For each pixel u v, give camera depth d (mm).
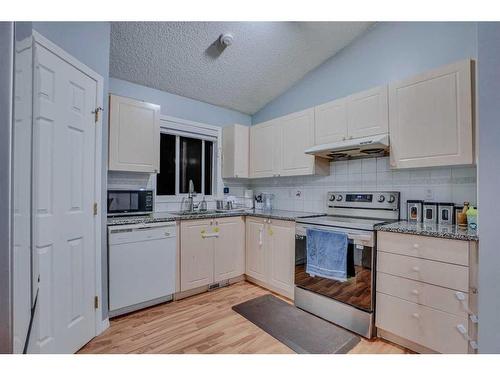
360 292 2008
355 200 2648
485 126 829
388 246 1873
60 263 1633
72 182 1734
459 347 1537
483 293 831
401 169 2334
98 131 1982
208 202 3615
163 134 3250
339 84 2941
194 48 2580
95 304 1957
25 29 610
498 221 806
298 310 2406
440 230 1714
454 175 2084
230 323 2168
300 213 3053
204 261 2795
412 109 2029
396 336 1868
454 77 1824
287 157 3082
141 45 2438
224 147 3680
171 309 2420
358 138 2379
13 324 534
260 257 2945
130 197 2617
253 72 3096
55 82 1581
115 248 2189
